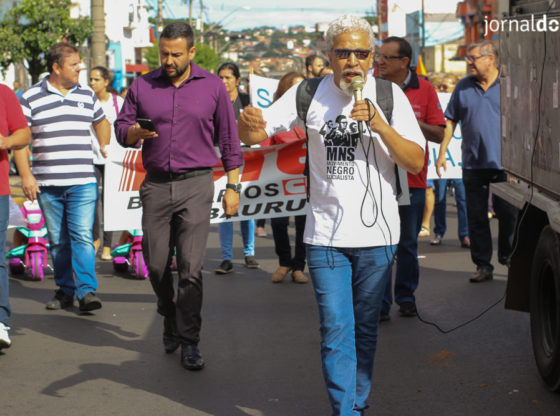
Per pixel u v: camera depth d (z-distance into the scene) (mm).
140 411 4824
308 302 7770
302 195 8594
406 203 6578
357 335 4359
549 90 5008
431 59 65625
